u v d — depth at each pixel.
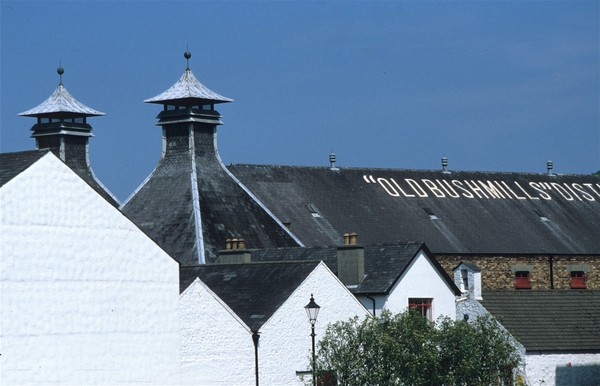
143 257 59.84
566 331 78.62
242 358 62.75
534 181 136.38
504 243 121.19
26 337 54.25
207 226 91.94
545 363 76.25
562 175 140.25
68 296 56.16
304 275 66.25
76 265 56.62
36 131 118.06
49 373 55.03
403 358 59.84
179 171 98.62
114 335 58.09
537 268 122.50
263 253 83.06
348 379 60.25
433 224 119.69
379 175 124.94
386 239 114.38
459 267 80.25
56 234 55.84
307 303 65.62
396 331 61.53
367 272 75.31
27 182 54.78
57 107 116.94
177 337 60.97
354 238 76.25
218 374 62.03
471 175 132.75
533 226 126.62
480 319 65.00
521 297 81.06
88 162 118.19
